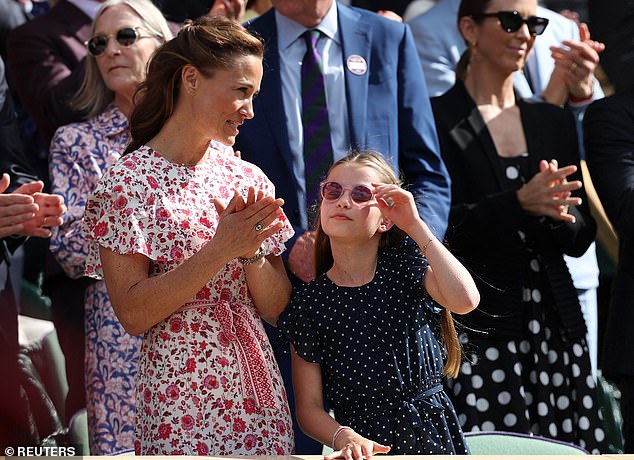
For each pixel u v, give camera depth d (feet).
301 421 44.42
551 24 78.28
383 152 57.41
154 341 43.19
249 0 75.00
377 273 45.57
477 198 63.05
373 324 44.65
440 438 44.16
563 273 62.44
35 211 51.19
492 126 64.49
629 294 61.46
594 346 68.95
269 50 58.59
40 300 63.05
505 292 61.00
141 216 42.75
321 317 44.83
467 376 59.93
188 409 42.34
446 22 73.97
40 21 68.80
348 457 39.58
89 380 56.95
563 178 60.80
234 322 43.80
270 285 44.65
